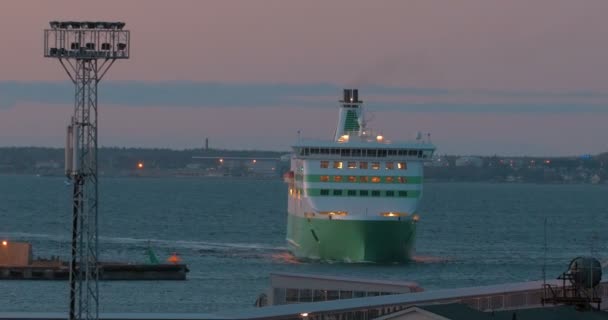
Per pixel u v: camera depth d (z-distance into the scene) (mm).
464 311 124375
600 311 131250
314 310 154875
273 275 198625
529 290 177250
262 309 155250
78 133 121875
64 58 122125
